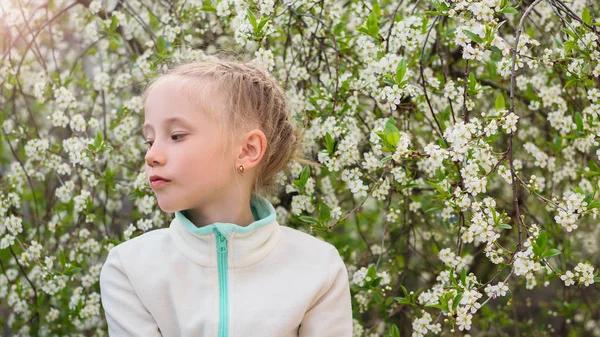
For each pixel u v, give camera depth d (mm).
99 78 2109
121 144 2215
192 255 1349
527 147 2006
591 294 2666
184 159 1286
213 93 1343
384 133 1434
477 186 1426
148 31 2090
